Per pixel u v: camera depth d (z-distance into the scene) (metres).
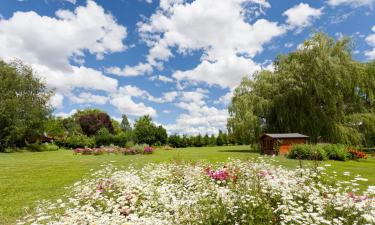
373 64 31.25
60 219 5.16
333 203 4.79
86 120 56.53
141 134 42.53
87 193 6.73
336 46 27.19
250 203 4.66
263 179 6.32
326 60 25.88
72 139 41.12
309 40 27.39
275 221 4.52
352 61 27.00
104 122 58.38
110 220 4.72
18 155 28.16
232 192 5.27
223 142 52.81
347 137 25.30
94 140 40.88
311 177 6.78
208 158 20.39
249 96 29.33
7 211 6.98
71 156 26.12
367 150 32.53
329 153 18.91
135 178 7.77
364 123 26.56
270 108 28.16
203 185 6.83
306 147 18.05
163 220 4.56
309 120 26.30
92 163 18.30
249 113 27.95
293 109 27.11
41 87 37.97
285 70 28.44
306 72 26.94
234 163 9.12
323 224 4.32
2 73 35.56
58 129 50.31
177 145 48.31
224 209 4.56
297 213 4.53
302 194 5.58
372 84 27.61
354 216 4.43
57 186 10.26
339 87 26.02
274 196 5.42
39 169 15.41
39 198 8.30
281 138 22.72
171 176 8.67
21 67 37.25
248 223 4.35
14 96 35.59
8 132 33.66
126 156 25.22
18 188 9.93
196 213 4.56
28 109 35.91
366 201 4.46
